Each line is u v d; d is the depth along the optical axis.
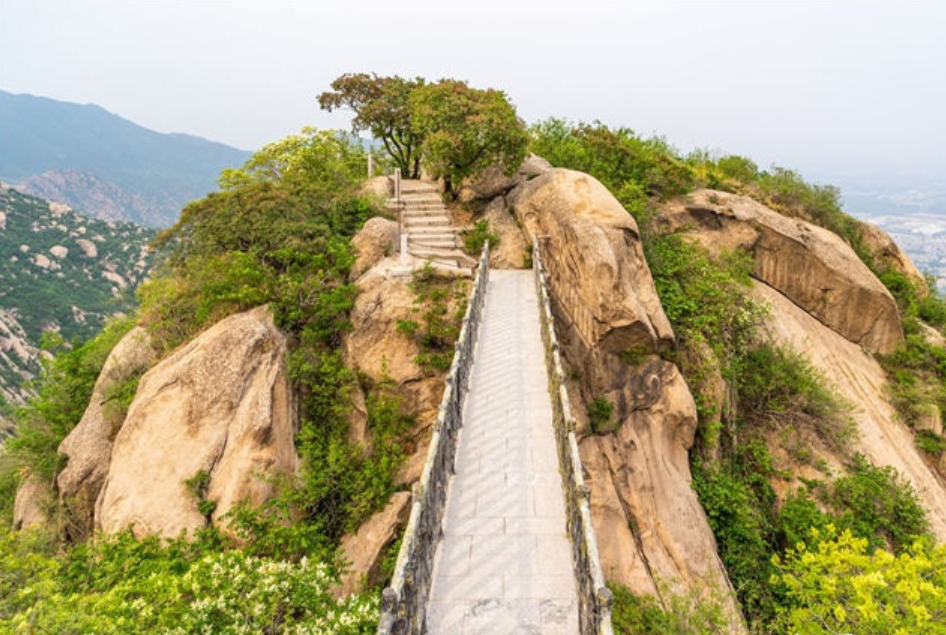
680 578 11.02
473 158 17.70
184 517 9.50
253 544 9.09
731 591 10.98
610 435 12.63
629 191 18.41
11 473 13.33
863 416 16.92
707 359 14.78
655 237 18.08
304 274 13.70
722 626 9.58
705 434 13.95
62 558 8.97
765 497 14.19
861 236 24.48
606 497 11.51
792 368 16.11
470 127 16.91
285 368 11.70
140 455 10.23
